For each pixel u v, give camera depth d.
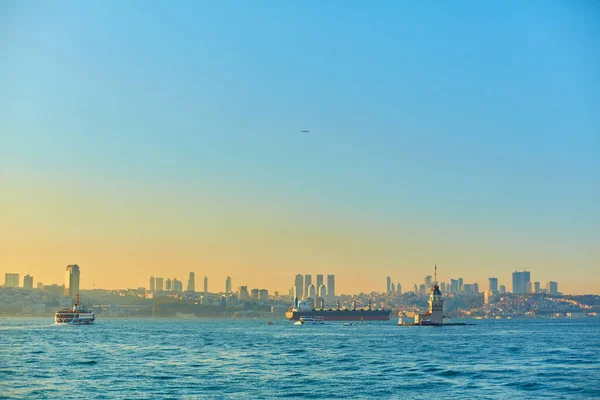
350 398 110.62
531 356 184.75
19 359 175.75
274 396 112.44
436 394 114.50
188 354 194.50
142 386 122.75
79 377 135.62
